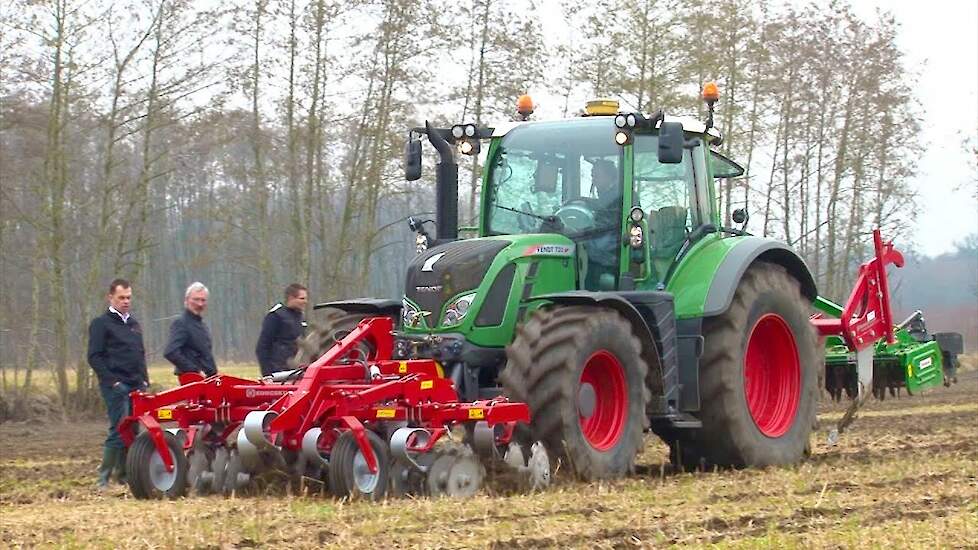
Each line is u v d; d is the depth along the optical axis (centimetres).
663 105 3809
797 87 4722
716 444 1504
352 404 1201
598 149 1472
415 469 1198
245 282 6625
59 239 3588
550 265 1420
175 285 7556
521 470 1241
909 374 1812
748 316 1522
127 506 1190
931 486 1244
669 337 1423
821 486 1250
